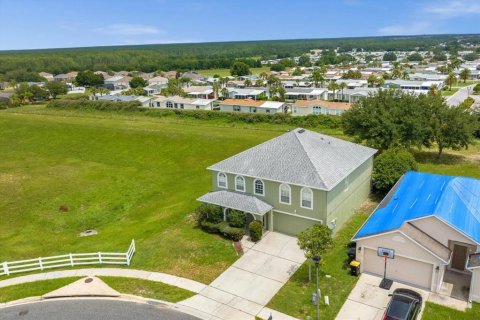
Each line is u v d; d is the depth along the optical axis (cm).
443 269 2272
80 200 4475
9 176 5366
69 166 5772
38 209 4250
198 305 2291
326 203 2839
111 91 14875
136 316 2212
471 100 8756
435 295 2278
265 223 3162
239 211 3072
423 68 19375
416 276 2369
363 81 13825
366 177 3697
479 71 16312
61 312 2275
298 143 3250
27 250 3209
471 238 2288
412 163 3753
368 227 2573
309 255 2311
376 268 2503
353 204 3447
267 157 3241
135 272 2673
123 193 4641
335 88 11175
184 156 5853
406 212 2594
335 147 3456
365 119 4928
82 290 2452
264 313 2202
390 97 5062
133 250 2930
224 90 12162
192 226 3325
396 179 3656
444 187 2880
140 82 16262
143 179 5078
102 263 2811
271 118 8169
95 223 3903
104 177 5225
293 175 2978
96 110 10294
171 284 2508
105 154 6278
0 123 8412
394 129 4712
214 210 3133
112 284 2536
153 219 3662
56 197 4566
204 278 2561
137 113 9738
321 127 7638
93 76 17075
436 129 4753
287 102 10500
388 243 2391
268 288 2430
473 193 2822
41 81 19125
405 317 1955
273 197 3088
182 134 6769
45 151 6656
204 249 2919
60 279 2645
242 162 3291
